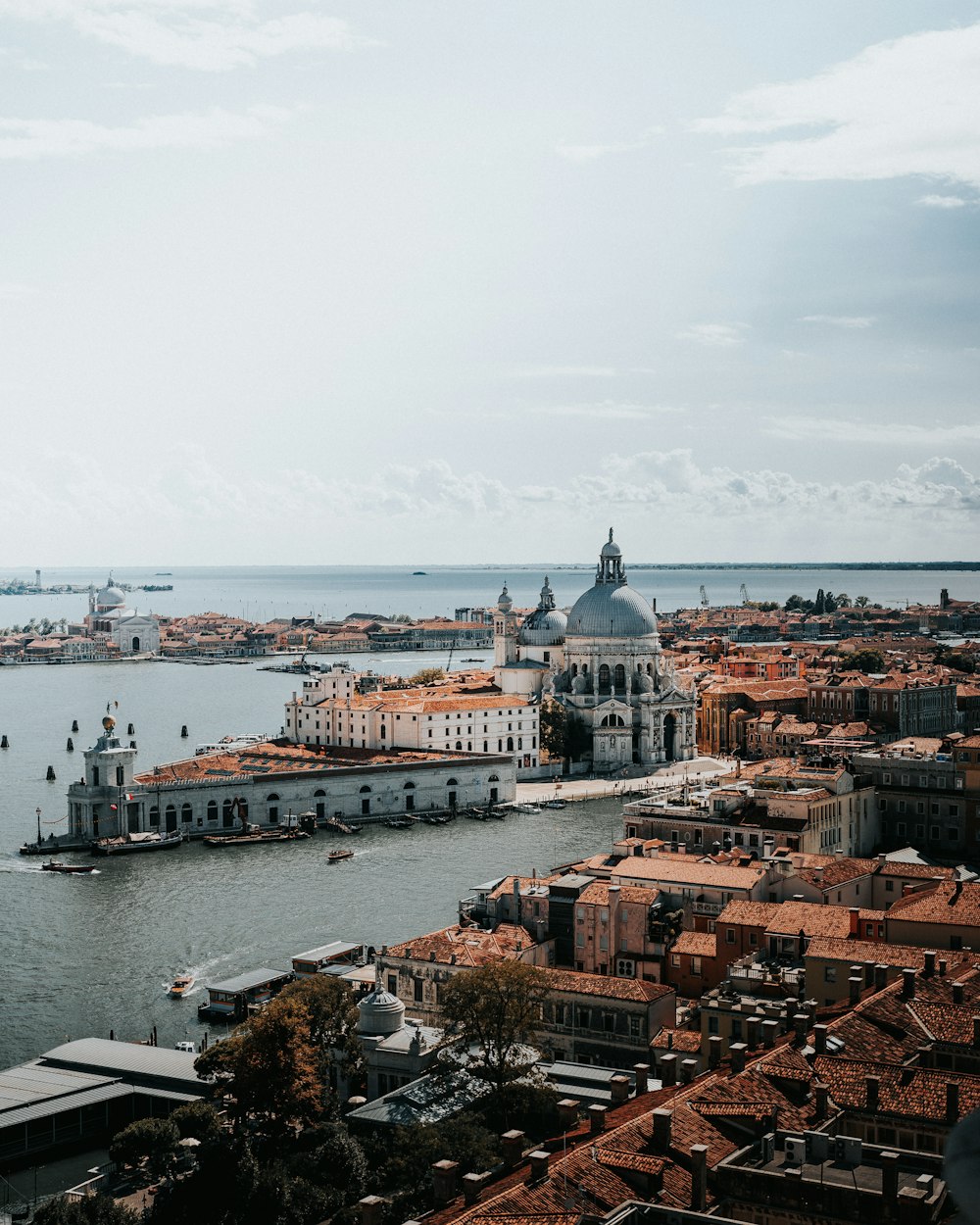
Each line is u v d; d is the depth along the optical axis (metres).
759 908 184.88
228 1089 160.00
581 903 198.00
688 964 187.12
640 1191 90.81
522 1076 150.12
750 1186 87.62
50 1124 166.38
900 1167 88.88
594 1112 107.69
